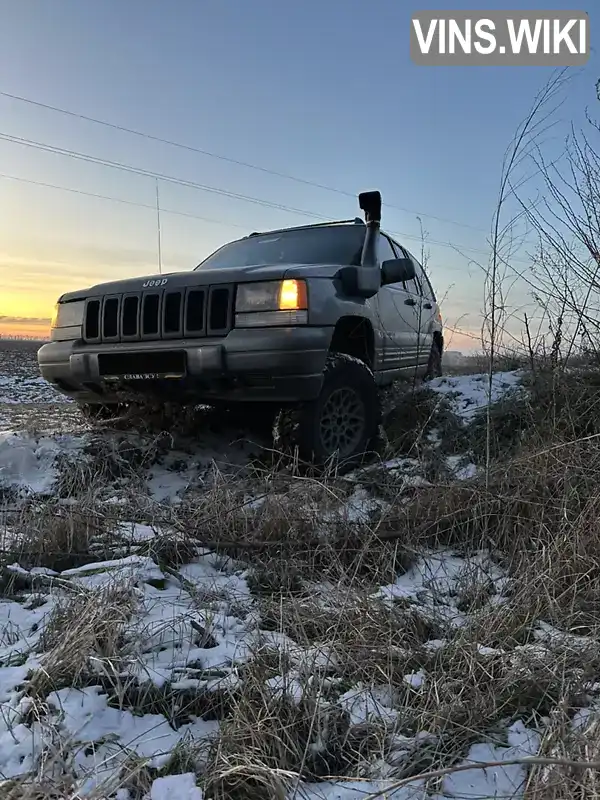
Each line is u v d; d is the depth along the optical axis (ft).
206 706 6.02
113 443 14.58
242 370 13.16
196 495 12.39
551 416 13.28
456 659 6.56
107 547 10.05
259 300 13.35
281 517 10.50
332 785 5.07
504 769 5.17
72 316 15.47
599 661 6.44
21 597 8.48
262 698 5.77
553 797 4.67
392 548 9.77
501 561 9.64
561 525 9.07
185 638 7.20
